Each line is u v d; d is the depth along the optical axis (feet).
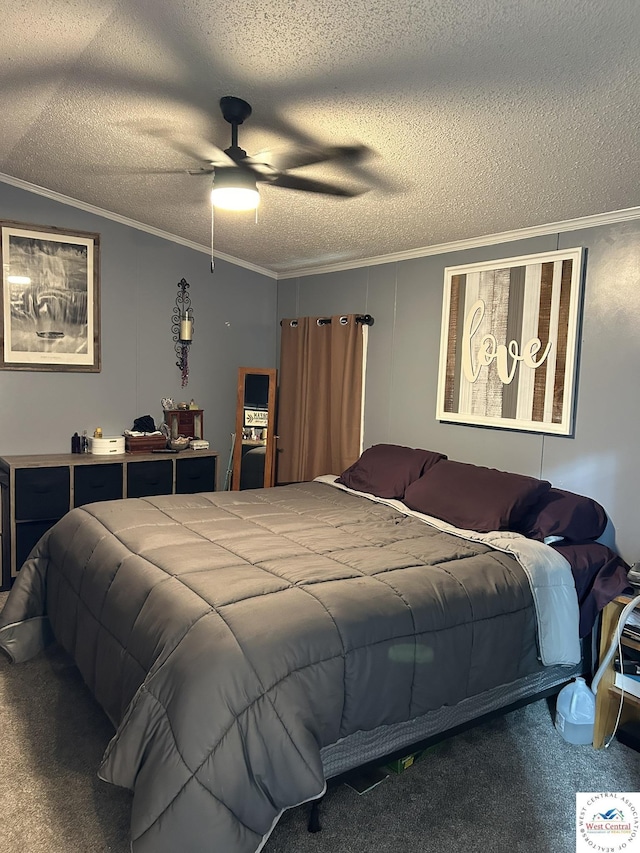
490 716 7.98
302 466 16.19
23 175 12.91
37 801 6.55
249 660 5.61
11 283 13.57
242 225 13.61
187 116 8.61
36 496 12.76
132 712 5.79
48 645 9.87
